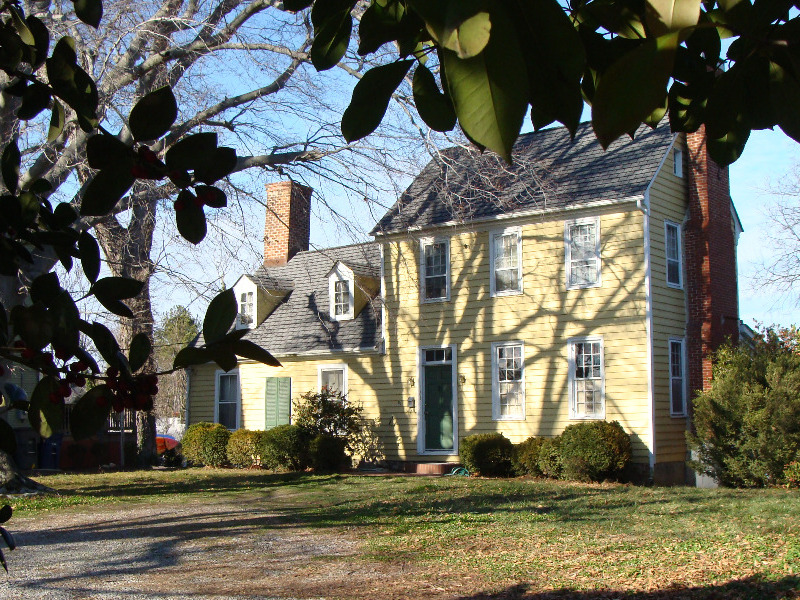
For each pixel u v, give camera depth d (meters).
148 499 14.73
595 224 18.12
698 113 2.14
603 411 17.56
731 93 1.89
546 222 18.91
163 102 1.65
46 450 22.02
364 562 8.82
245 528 11.26
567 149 20.06
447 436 20.22
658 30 1.22
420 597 7.16
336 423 20.78
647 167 17.92
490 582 7.71
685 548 8.88
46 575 8.27
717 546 8.90
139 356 1.76
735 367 16.03
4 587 7.66
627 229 17.66
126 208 12.87
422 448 20.39
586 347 18.11
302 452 20.48
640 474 16.88
